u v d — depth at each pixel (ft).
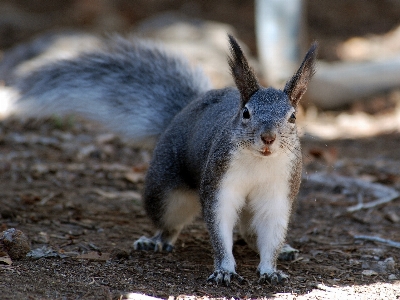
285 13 68.23
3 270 25.89
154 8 99.45
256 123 25.89
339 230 36.04
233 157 26.61
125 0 99.55
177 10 99.71
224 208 27.27
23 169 42.50
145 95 37.93
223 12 100.58
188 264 29.45
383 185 43.96
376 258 31.40
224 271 26.71
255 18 99.66
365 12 101.45
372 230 36.14
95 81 39.75
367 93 67.87
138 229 34.76
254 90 27.30
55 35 72.23
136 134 37.73
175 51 39.78
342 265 30.35
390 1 103.50
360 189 42.73
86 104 39.60
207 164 27.68
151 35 77.77
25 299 22.85
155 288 25.54
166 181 31.55
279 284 27.07
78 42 70.95
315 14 100.78
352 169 47.44
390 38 93.40
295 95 27.71
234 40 27.58
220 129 28.48
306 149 51.52
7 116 42.91
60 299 23.29
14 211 34.68
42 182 40.83
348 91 67.26
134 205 38.81
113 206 38.22
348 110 67.97
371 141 57.11
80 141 50.52
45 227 33.19
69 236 32.17
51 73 40.81
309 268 29.81
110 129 38.96
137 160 48.37
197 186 30.78
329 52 87.20
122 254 29.66
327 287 26.81
